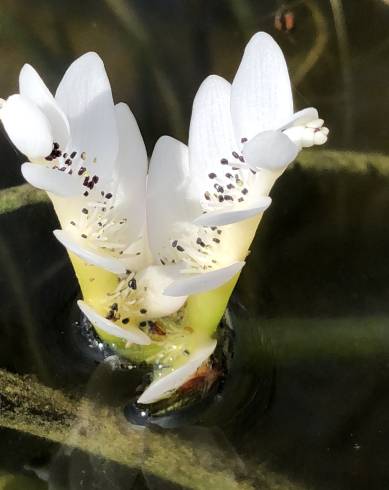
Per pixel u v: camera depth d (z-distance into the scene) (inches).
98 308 10.0
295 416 10.4
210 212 9.4
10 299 10.8
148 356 10.3
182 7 13.0
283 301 11.1
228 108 9.8
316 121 9.3
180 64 12.6
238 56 12.7
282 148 9.1
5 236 11.3
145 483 10.0
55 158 9.5
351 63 12.8
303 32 13.0
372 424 10.4
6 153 11.7
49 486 9.9
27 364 10.5
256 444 10.2
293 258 11.4
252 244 11.5
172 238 10.0
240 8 13.1
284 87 9.5
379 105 12.5
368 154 12.1
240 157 9.6
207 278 9.4
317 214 11.8
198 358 10.0
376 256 11.5
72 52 12.5
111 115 9.7
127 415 10.3
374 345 10.8
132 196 9.9
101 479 10.0
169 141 10.0
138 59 12.6
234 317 10.9
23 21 12.7
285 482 10.1
